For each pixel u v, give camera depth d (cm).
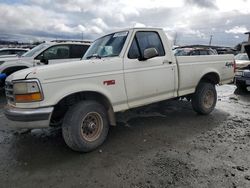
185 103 669
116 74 379
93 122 368
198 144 389
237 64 1188
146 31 434
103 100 383
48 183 282
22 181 287
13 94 326
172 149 371
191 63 498
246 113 583
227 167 311
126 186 273
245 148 371
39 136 435
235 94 862
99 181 285
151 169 309
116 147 381
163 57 448
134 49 411
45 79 315
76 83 338
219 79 568
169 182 279
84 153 361
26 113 311
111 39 436
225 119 529
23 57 816
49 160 339
